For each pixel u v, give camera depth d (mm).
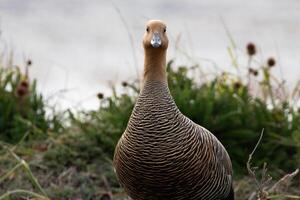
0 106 19078
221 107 18312
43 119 19391
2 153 17859
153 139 12992
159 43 12969
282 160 18000
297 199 16656
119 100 18703
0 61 20922
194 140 13164
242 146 18094
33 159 17641
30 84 21719
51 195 16406
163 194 13242
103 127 18156
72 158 17656
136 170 13125
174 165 12984
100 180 17062
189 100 18000
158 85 13203
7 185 16703
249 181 17266
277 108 18953
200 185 13266
